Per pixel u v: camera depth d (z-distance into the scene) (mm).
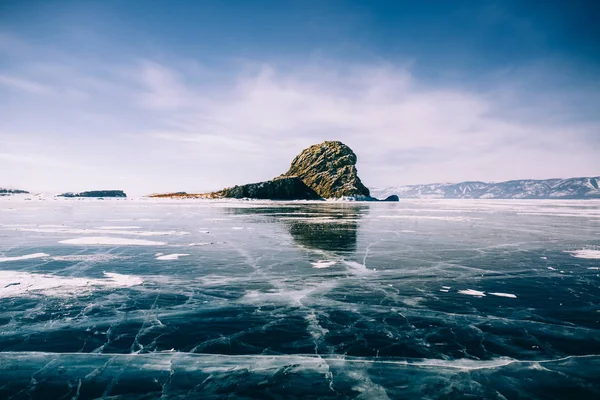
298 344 9516
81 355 8898
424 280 16031
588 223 44125
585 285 15203
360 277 16547
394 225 41031
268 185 169750
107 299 13227
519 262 19922
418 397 7148
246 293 14047
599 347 9391
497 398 7117
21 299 13195
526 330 10453
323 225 40969
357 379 7812
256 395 7223
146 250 23516
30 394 7258
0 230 34094
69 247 24484
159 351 9125
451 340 9773
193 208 83250
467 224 42562
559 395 7242
